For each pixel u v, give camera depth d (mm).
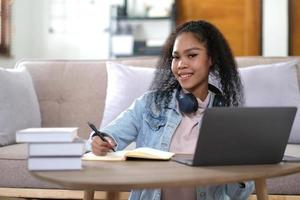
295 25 4332
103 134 1171
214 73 1313
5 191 1944
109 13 4629
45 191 1938
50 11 4723
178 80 1274
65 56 4727
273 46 4367
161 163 1003
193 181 801
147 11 4535
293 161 1048
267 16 4367
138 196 1261
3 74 2205
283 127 968
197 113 1305
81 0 4688
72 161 894
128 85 2283
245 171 897
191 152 1252
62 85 2475
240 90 1342
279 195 1808
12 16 4262
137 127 1327
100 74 2467
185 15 4484
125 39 4516
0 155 1941
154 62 2473
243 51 4422
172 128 1295
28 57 4637
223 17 4430
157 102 1338
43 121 2426
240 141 942
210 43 1273
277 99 2182
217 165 958
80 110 2412
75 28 4711
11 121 2139
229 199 1219
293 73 2283
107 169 910
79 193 1938
